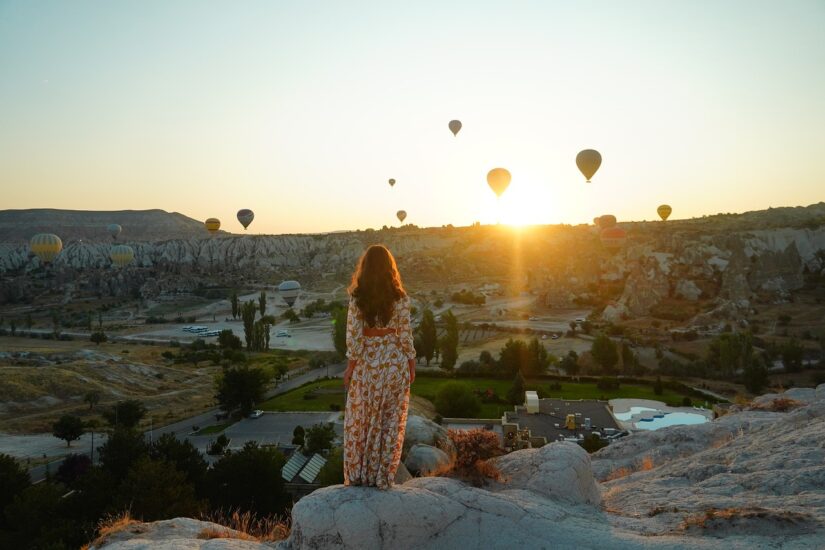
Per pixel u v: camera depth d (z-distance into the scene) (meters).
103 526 6.77
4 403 59.44
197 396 68.50
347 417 5.21
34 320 140.00
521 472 6.63
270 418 56.38
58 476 38.12
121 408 54.22
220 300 165.00
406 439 11.39
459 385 54.25
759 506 5.89
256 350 96.19
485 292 151.62
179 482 24.45
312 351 94.50
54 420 56.94
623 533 5.02
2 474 30.94
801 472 6.76
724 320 98.19
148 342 107.12
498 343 93.44
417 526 4.61
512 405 57.34
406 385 5.18
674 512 5.84
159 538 6.04
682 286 114.50
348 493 4.82
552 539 4.74
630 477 8.83
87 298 171.75
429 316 76.94
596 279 138.00
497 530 4.77
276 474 28.89
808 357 75.56
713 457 8.84
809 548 4.49
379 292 5.03
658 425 48.94
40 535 23.84
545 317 117.12
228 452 31.48
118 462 31.22
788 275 118.00
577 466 6.54
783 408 12.80
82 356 81.75
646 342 86.69
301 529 4.62
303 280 193.25
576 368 72.44
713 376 69.50
